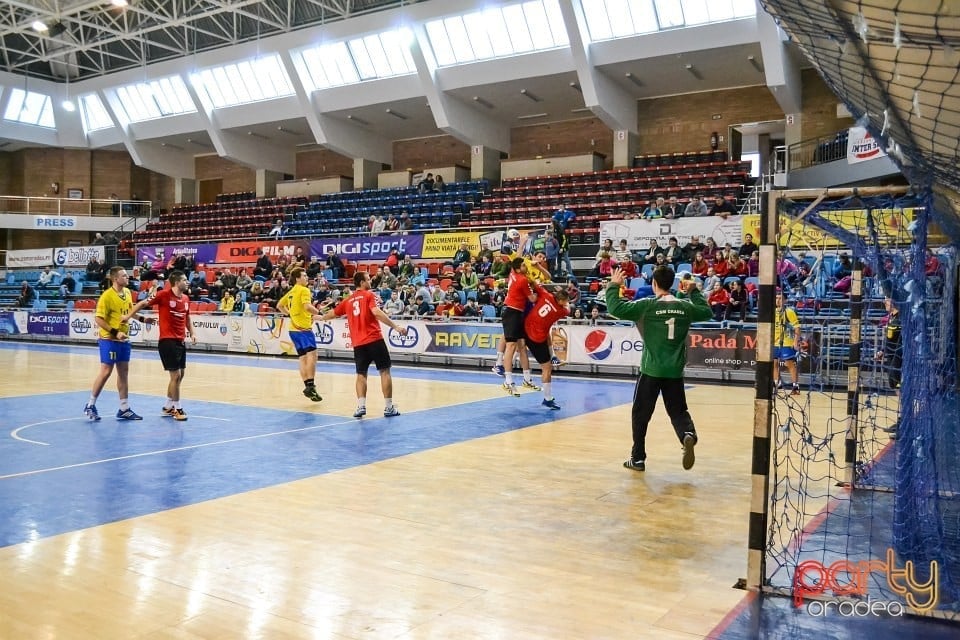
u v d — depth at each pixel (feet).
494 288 64.85
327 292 71.10
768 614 11.55
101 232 123.54
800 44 11.59
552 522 16.53
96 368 54.80
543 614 11.43
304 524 16.25
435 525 16.24
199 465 22.40
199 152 127.95
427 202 93.66
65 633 10.59
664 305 21.30
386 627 10.91
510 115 96.58
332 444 26.02
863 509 18.02
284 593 12.21
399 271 75.25
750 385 48.26
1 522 16.17
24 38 108.78
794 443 25.96
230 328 73.51
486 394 41.42
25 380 46.70
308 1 89.51
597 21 76.23
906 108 10.87
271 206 107.65
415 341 63.21
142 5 98.07
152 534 15.40
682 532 15.85
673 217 66.90
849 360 20.57
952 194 13.61
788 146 71.92
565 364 56.59
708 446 26.11
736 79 82.74
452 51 85.15
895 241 15.20
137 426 29.60
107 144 121.60
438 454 24.35
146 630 10.72
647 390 21.48
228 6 83.51
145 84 111.34
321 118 97.76
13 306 99.35
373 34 86.17
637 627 11.00
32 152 123.95
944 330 18.60
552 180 89.66
